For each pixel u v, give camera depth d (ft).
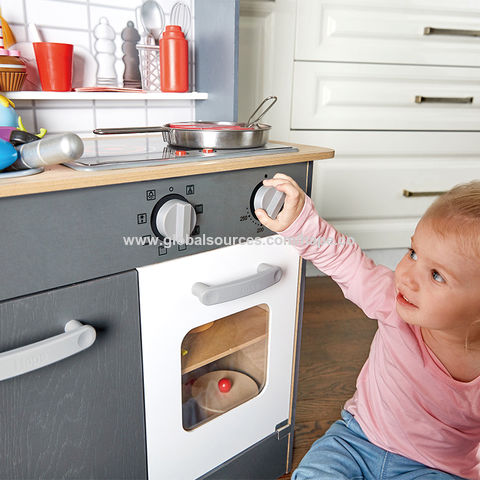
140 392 2.66
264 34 6.39
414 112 7.46
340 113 7.16
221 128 2.89
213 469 3.23
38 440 2.34
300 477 2.47
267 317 3.27
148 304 2.53
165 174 2.34
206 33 3.98
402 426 2.56
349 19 6.73
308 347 5.65
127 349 2.52
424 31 7.04
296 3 6.43
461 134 7.77
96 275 2.29
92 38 3.73
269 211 2.78
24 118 3.55
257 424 3.43
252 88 6.55
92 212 2.19
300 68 6.76
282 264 3.18
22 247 2.03
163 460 2.91
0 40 3.16
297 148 3.13
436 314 2.23
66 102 3.70
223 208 2.69
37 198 2.01
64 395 2.36
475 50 7.38
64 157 2.00
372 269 2.80
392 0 6.81
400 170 7.71
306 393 4.82
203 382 3.14
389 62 7.09
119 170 2.25
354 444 2.63
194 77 4.25
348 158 7.45
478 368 2.38
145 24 3.92
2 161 2.01
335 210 7.66
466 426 2.51
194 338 3.00
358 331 6.06
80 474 2.55
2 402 2.16
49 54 3.33
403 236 8.15
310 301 6.84
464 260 2.13
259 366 3.42
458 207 2.22
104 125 3.93
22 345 2.13
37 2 3.43
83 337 2.19
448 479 2.37
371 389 2.74
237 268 2.90
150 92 3.83
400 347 2.55
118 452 2.67
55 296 2.17
